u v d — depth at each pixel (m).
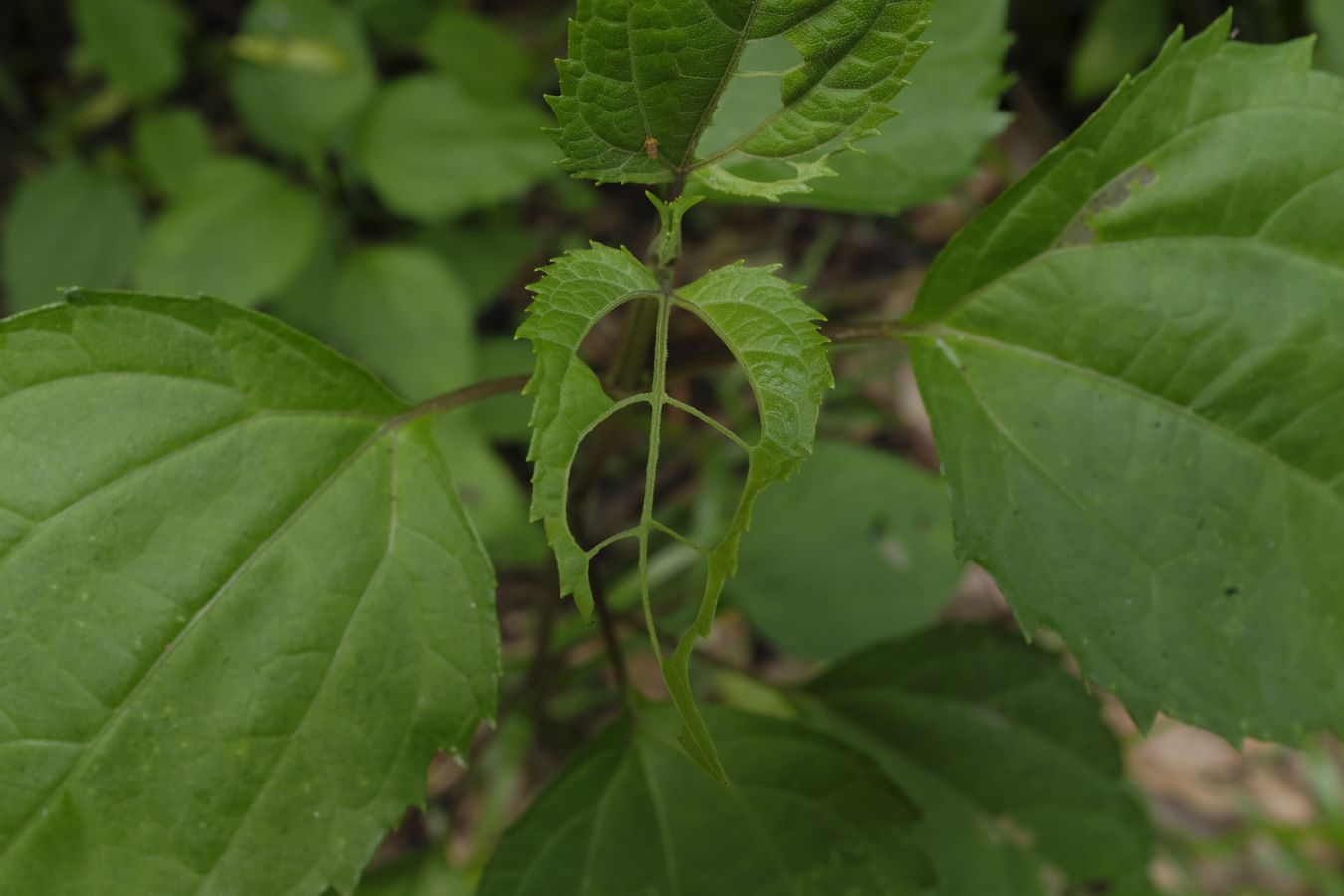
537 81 0.54
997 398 0.30
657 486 0.51
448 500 0.30
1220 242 0.30
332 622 0.29
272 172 0.47
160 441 0.29
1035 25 0.58
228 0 0.59
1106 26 0.51
